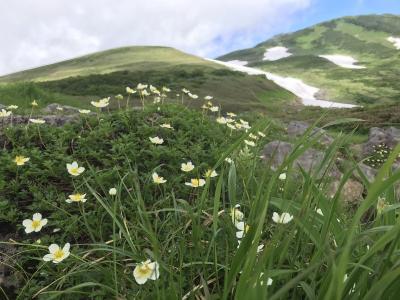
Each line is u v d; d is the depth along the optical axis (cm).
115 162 456
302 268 224
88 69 14062
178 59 14612
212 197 379
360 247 227
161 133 532
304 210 227
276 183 305
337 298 145
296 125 1266
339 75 16838
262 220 181
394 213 231
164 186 386
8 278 328
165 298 215
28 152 472
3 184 409
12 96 1788
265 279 168
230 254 266
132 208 362
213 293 259
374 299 161
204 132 547
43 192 414
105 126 520
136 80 8025
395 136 1695
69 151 502
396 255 196
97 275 275
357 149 1688
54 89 6706
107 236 346
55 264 320
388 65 18400
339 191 213
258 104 7388
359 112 3881
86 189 402
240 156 407
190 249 274
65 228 350
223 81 9750
